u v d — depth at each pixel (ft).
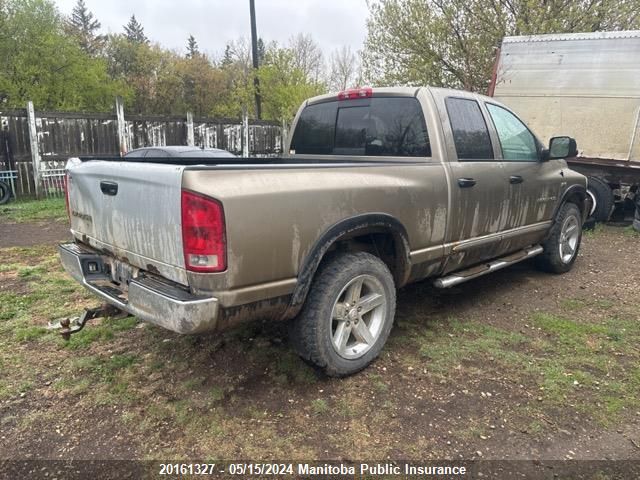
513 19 41.29
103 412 8.99
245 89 83.82
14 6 70.79
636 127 26.99
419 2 43.45
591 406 9.31
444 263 12.25
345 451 7.98
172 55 130.72
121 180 8.72
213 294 7.71
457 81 45.55
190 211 7.43
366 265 10.02
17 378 10.10
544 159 15.37
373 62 47.57
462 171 12.07
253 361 10.83
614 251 22.07
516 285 16.63
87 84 83.25
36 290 15.48
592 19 38.34
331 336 9.61
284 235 8.35
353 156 13.33
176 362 10.79
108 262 9.87
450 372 10.48
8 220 28.84
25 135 36.27
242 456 7.86
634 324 13.29
